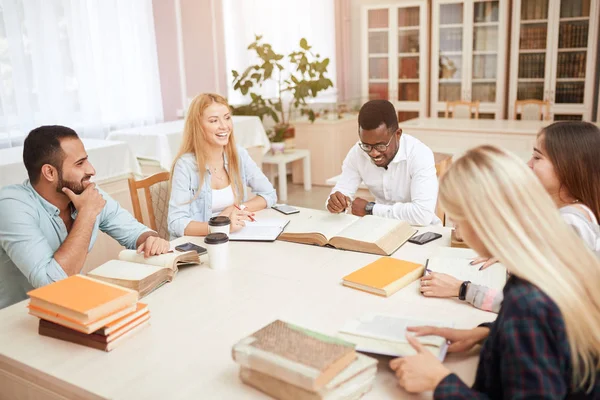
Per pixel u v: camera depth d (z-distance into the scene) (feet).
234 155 8.30
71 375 4.05
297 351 3.62
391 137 7.69
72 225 6.51
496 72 22.18
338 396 3.49
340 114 21.36
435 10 22.50
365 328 4.31
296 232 6.79
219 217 6.61
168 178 8.59
